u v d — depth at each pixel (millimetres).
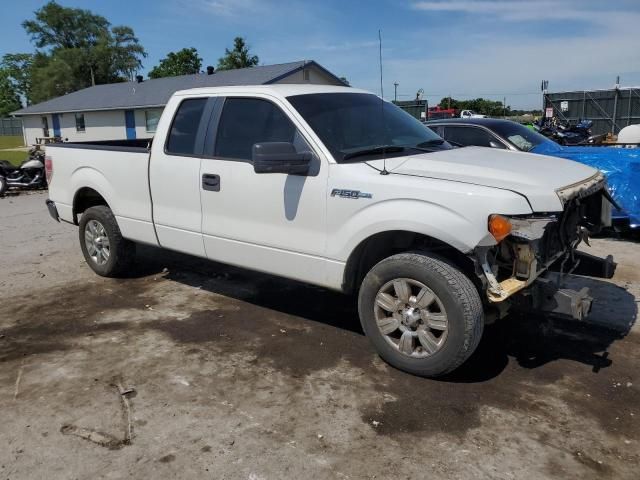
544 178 3664
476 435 3152
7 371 4023
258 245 4469
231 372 3939
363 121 4535
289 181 4172
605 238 7340
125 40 64938
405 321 3740
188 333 4633
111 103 35719
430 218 3500
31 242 8008
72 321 4945
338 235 3955
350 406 3467
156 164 5133
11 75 81750
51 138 37156
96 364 4102
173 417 3385
